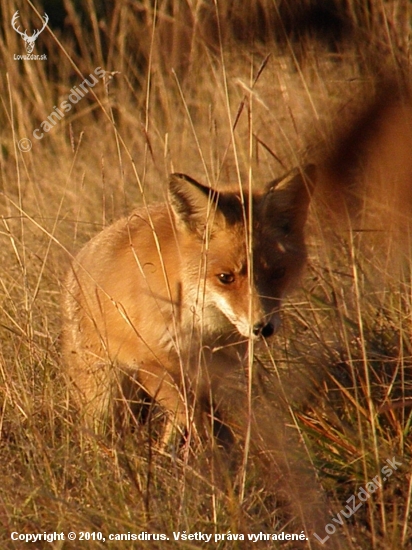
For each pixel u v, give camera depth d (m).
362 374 9.91
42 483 7.99
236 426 9.43
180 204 9.57
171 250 9.71
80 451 8.64
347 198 11.34
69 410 9.43
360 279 10.72
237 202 9.75
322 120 12.41
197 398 9.56
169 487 8.03
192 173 15.01
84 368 10.29
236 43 16.23
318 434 9.18
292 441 9.11
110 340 10.04
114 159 16.38
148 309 9.65
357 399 9.08
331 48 15.72
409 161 11.07
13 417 9.23
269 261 9.48
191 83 17.06
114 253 10.21
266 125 14.41
